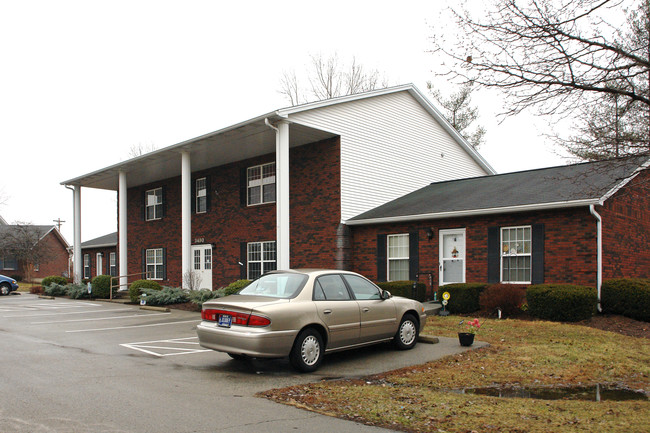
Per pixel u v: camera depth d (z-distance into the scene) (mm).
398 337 9492
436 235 16406
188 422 5328
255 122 16359
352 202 18453
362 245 18281
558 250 13742
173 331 12469
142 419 5402
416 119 21781
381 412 5766
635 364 8633
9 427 5082
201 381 7238
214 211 23297
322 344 8133
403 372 7875
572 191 13930
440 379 7488
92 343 10633
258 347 7391
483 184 18812
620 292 12602
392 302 9438
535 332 11047
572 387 7293
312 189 18922
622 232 14516
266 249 20656
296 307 7820
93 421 5312
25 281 45375
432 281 16375
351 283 9016
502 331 11359
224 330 7762
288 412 5758
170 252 26016
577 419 5559
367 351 9508
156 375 7594
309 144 19141
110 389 6691
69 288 24688
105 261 34938
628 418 5598
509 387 7219
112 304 20578
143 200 28188
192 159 21797
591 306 12227
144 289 18969
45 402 6023
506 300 13250
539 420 5527
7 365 8289
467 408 5961
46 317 15703
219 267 22797
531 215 14312
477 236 15438
